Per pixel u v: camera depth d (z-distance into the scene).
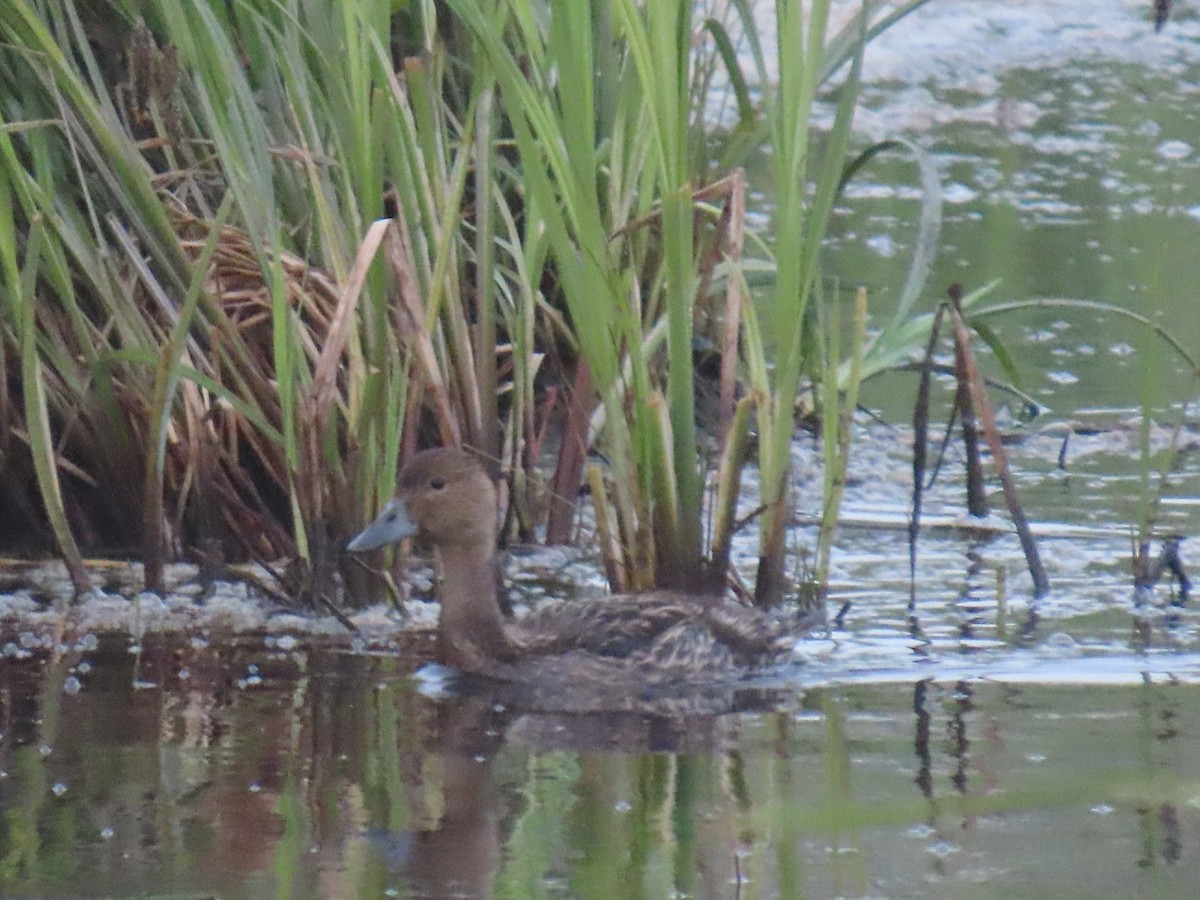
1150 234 23.16
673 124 11.52
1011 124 30.20
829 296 20.36
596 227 11.52
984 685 11.02
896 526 14.62
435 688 11.18
